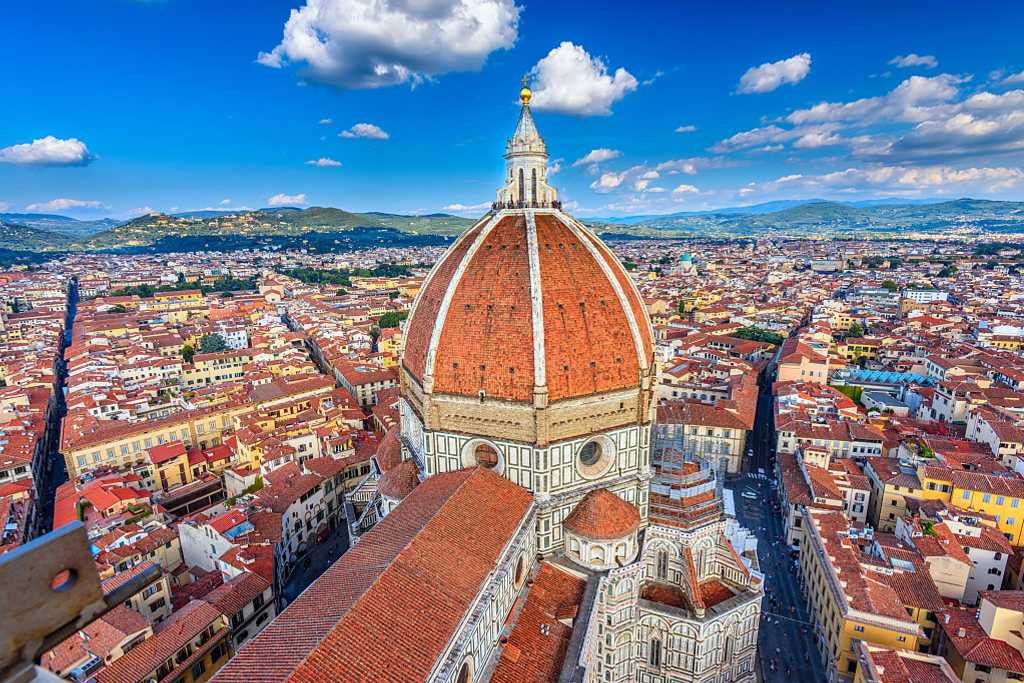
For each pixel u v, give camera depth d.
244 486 155.88
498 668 68.69
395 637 54.78
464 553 68.31
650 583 95.94
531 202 90.81
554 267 83.69
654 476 95.88
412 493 83.38
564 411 82.38
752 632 93.00
